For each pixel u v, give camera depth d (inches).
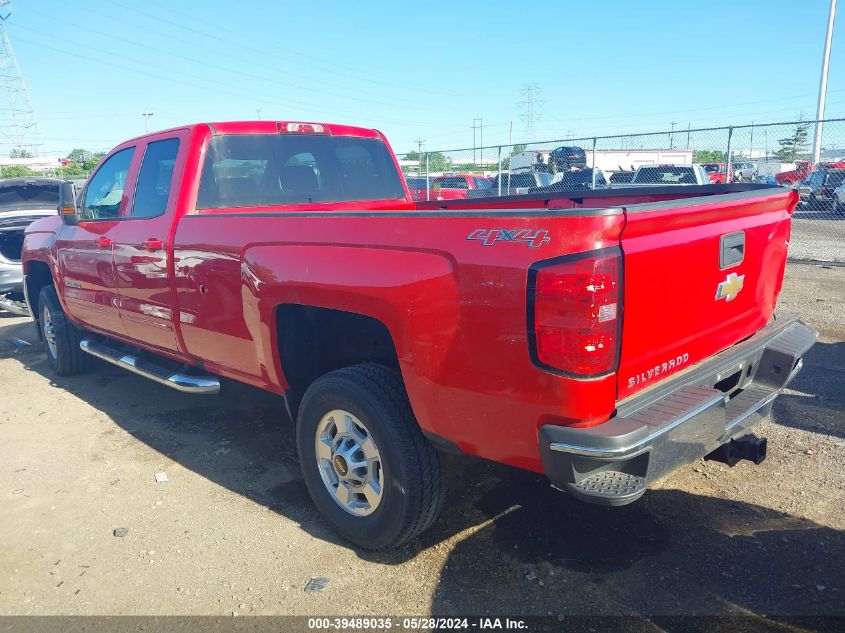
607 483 95.2
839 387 209.6
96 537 137.8
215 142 169.5
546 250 93.4
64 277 221.1
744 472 155.8
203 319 156.7
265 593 118.2
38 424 201.5
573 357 92.6
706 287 113.3
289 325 138.9
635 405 100.7
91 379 246.4
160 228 166.7
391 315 111.7
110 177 202.4
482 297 99.6
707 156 729.6
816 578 117.0
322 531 138.0
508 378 99.2
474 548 129.1
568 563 123.4
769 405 131.4
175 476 164.7
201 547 133.0
